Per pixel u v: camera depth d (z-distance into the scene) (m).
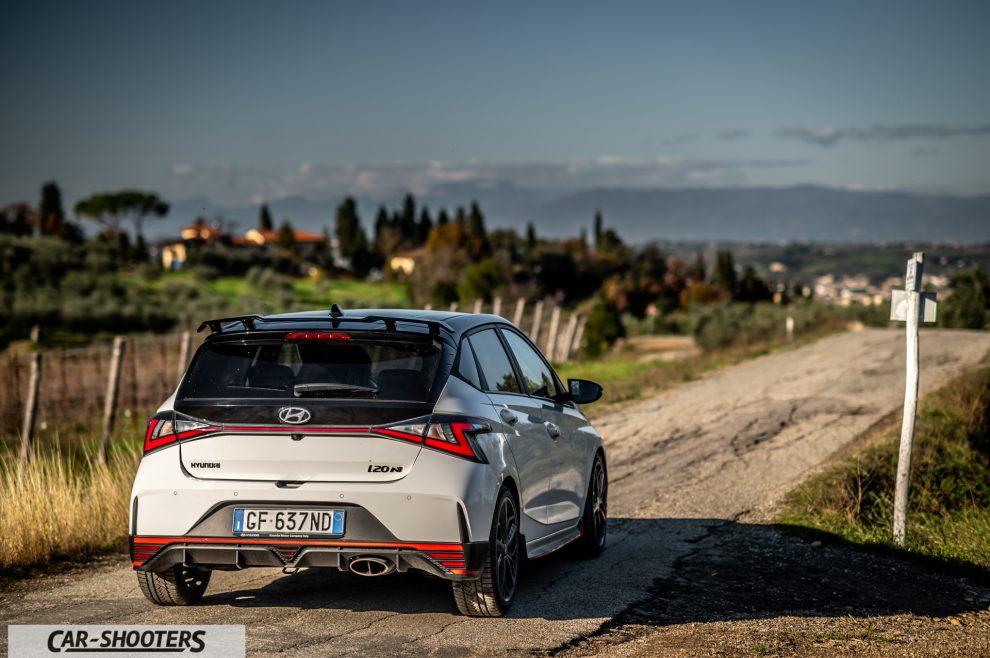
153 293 113.19
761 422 26.39
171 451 8.02
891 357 42.03
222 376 8.16
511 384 9.66
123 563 11.40
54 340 77.81
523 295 129.88
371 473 7.76
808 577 11.02
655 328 124.56
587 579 10.45
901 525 13.28
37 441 21.36
